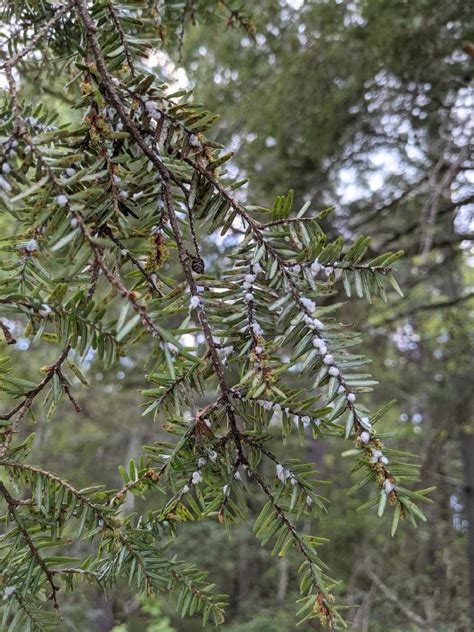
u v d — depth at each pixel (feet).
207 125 0.76
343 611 5.74
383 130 3.84
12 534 0.72
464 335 5.10
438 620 5.94
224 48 3.54
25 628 0.72
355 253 0.75
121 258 0.71
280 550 0.76
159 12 1.40
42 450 7.69
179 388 0.73
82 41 0.81
